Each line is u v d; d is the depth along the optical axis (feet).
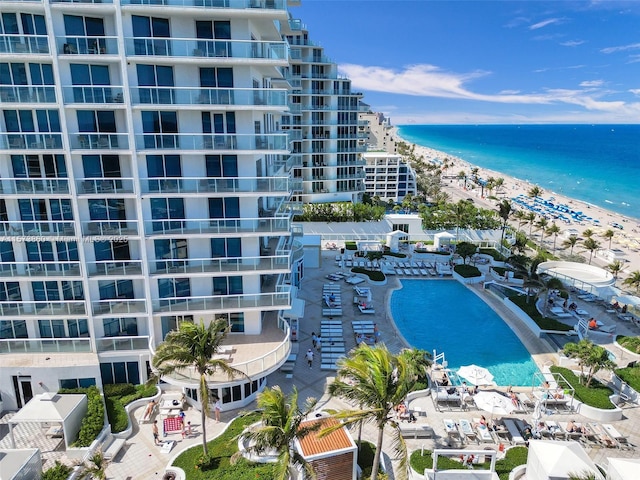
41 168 92.99
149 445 87.15
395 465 83.51
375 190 387.96
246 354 100.68
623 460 72.59
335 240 235.81
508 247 225.35
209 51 89.40
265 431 62.18
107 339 100.83
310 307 154.81
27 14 85.76
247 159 97.25
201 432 90.79
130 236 95.66
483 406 96.89
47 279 96.48
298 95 273.75
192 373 91.81
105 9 84.23
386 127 572.92
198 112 94.48
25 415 82.33
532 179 643.45
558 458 75.25
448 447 89.20
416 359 98.53
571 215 360.28
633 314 154.30
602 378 114.52
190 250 102.47
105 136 90.53
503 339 137.69
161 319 103.81
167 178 94.02
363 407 69.41
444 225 250.98
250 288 106.32
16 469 71.10
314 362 118.42
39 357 99.60
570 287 175.42
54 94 87.35
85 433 84.43
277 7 89.45
